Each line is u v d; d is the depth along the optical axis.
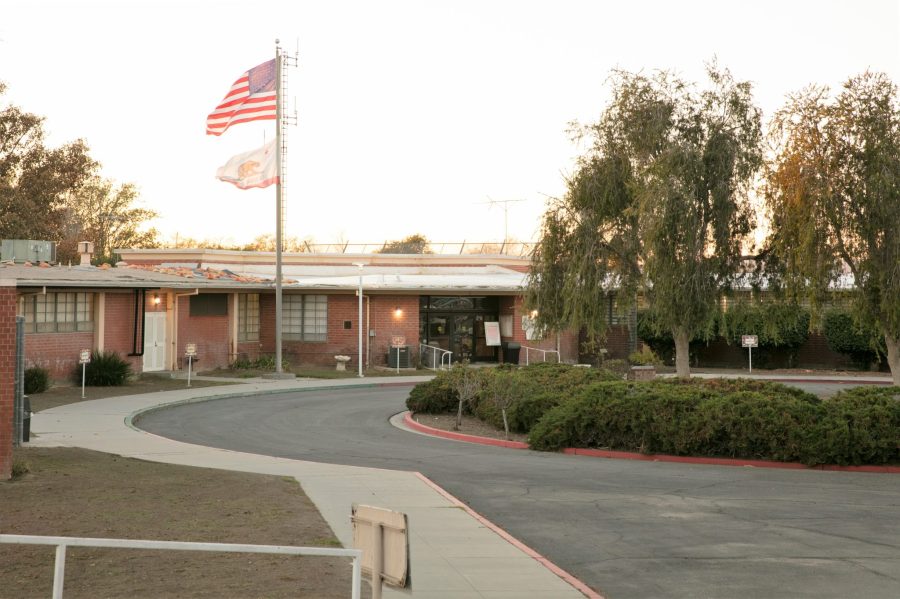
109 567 8.95
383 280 42.84
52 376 29.23
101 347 31.11
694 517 12.28
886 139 22.31
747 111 26.97
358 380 35.66
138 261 46.56
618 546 10.62
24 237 53.16
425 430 22.42
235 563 9.16
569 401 19.95
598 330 28.92
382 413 26.22
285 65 41.84
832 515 12.41
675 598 8.52
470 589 8.48
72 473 14.34
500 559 9.63
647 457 18.06
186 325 36.31
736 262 27.05
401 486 14.03
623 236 28.30
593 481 15.25
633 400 18.53
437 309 43.12
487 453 18.77
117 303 31.97
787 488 14.66
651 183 26.17
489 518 12.23
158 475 14.56
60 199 59.91
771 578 9.18
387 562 6.12
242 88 34.66
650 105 27.27
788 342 43.91
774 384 20.56
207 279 35.28
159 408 26.08
